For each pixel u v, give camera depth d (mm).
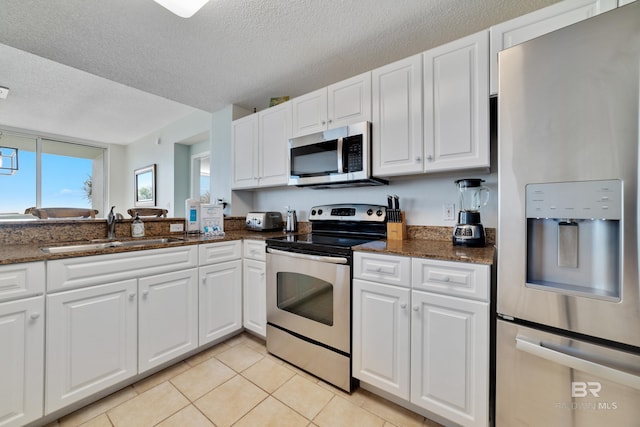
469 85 1447
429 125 1570
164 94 2537
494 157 1671
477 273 1159
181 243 1768
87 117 3930
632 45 825
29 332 1204
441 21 1598
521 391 1053
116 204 5465
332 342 1598
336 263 1574
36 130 4543
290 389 1583
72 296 1322
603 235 919
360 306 1500
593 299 901
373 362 1455
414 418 1366
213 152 2973
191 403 1464
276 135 2348
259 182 2473
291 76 2209
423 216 1936
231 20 1574
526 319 1028
